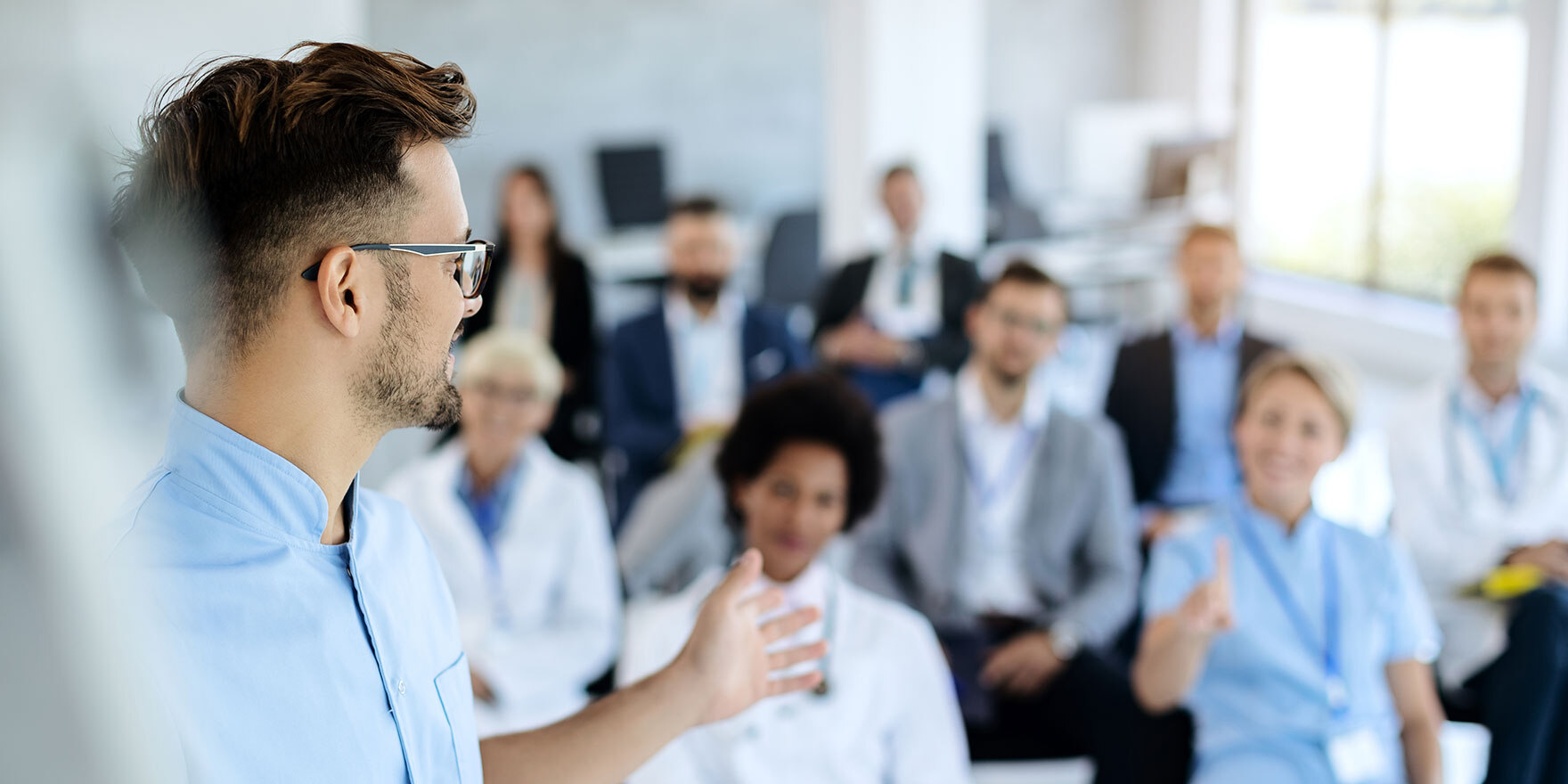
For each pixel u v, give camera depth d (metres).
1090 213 8.25
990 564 3.06
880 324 5.06
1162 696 2.26
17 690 0.24
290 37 1.29
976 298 4.84
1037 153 10.05
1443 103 7.75
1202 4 9.41
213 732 0.73
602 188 8.84
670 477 2.86
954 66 7.06
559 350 4.34
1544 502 3.02
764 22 9.50
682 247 4.25
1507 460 3.05
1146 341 3.87
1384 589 2.31
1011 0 9.74
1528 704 2.50
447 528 2.66
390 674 0.88
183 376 0.79
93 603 0.25
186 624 0.73
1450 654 2.69
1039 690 2.71
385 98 0.78
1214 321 3.86
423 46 8.73
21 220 0.23
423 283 0.82
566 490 2.76
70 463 0.24
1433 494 3.08
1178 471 3.84
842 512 1.88
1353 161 8.47
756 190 9.76
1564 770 2.50
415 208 0.81
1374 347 7.85
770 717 1.79
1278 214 9.17
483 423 2.66
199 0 0.76
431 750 0.94
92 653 0.25
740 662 1.15
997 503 3.06
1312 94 8.79
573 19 9.05
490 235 9.12
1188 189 7.68
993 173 9.27
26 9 0.23
